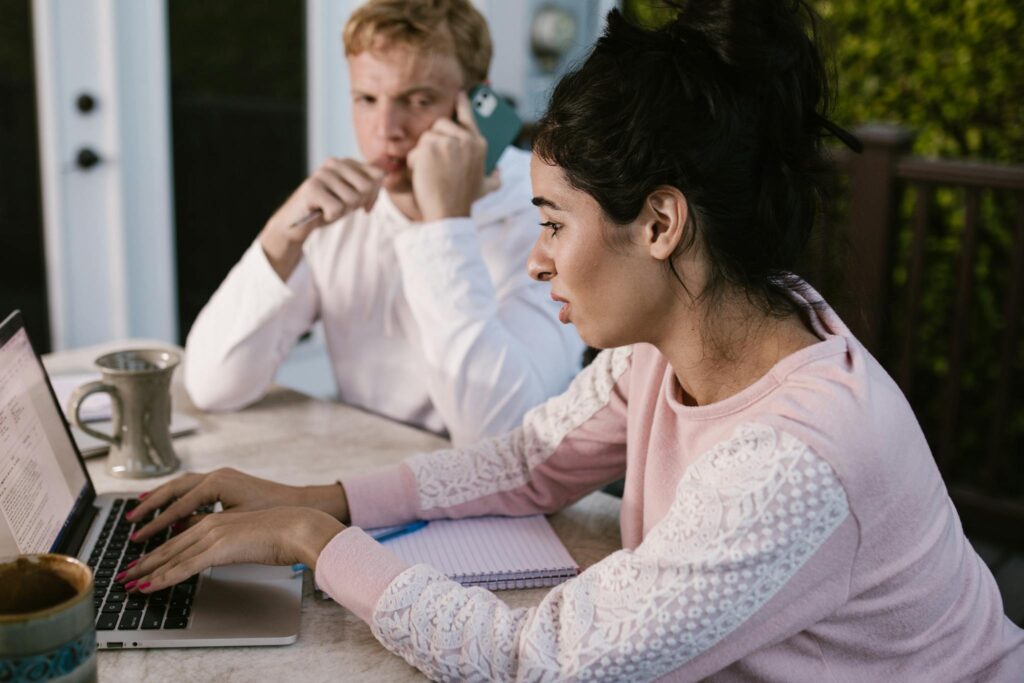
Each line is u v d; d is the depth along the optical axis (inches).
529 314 67.9
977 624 39.7
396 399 71.3
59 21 109.8
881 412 35.5
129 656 38.9
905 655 37.8
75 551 45.4
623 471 51.1
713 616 34.2
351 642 40.7
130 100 117.3
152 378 54.0
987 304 134.9
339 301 71.4
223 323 65.6
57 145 112.3
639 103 35.2
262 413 65.9
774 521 33.6
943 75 136.2
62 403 61.2
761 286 37.3
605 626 35.4
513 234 69.7
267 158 133.3
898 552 36.1
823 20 38.8
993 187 107.4
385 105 66.1
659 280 37.3
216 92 126.1
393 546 47.5
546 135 37.2
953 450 116.8
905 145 111.8
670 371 41.9
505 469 51.4
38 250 115.6
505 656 36.9
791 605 35.0
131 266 121.5
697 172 35.2
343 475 56.1
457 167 63.4
